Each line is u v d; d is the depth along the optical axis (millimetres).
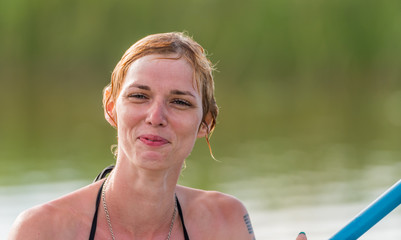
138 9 72938
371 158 29781
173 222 5477
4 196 21141
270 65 70312
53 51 76000
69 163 28125
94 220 5270
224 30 70438
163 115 4926
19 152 30969
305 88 69125
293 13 69375
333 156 30359
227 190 22922
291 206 20266
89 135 37062
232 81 70188
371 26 68875
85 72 75188
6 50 75875
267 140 35156
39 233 5109
